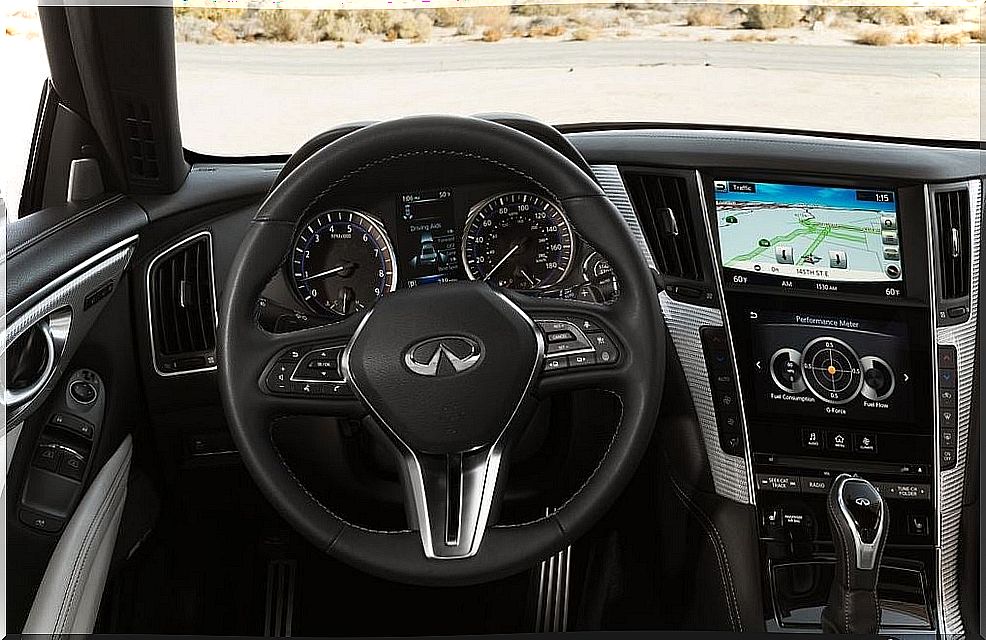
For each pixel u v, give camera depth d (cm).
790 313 153
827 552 151
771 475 152
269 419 109
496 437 108
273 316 126
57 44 135
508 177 128
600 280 126
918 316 152
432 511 107
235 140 158
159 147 145
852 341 152
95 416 139
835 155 153
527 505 144
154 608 159
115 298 145
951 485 150
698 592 156
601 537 164
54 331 128
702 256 153
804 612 150
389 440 108
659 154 154
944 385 151
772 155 152
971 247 153
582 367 110
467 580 107
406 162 125
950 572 150
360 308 123
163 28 133
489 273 129
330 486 140
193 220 151
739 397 153
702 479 156
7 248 123
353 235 126
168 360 151
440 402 106
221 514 167
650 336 111
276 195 107
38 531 127
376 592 163
